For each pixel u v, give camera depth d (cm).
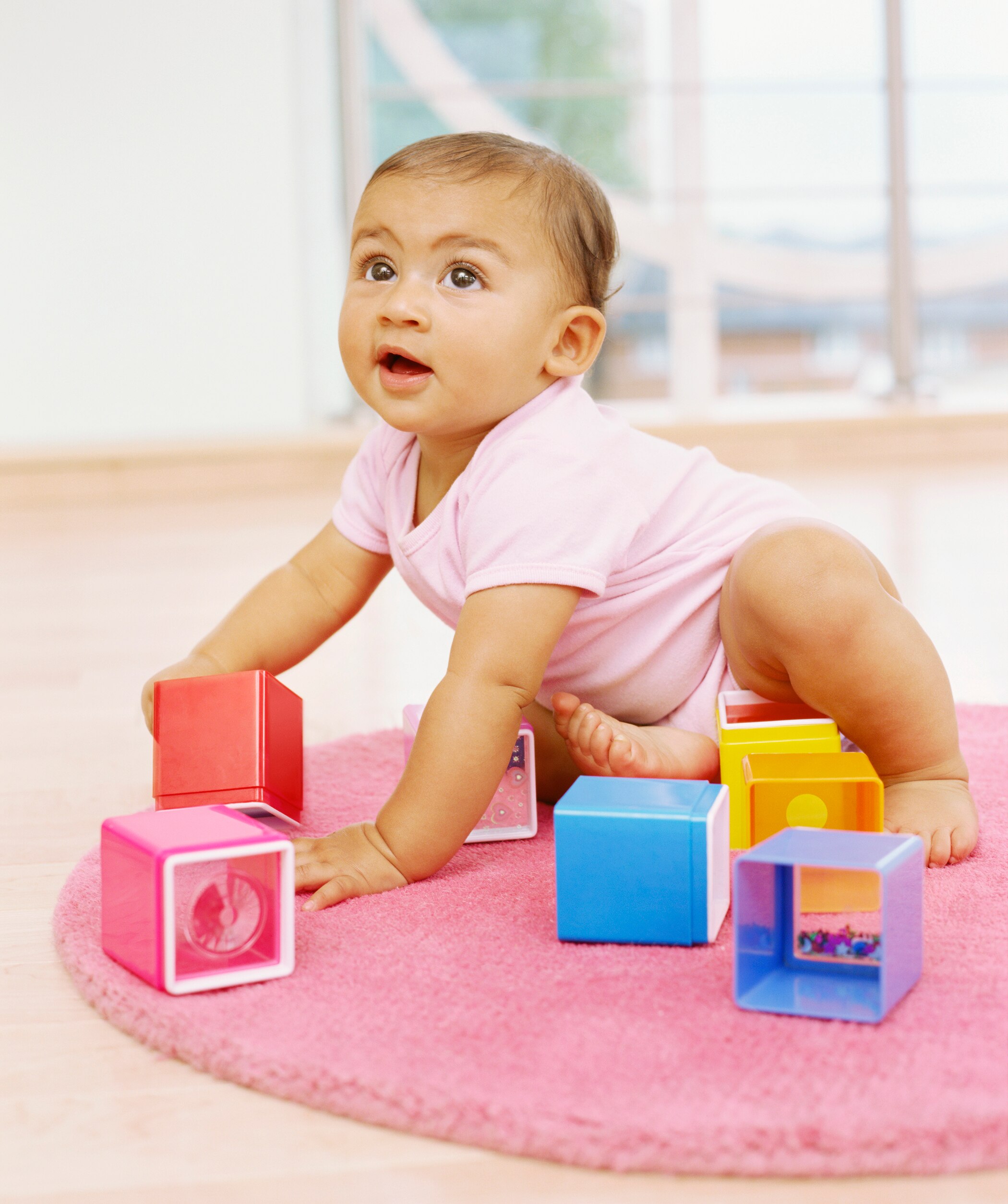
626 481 88
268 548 230
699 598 91
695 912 70
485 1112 54
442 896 78
